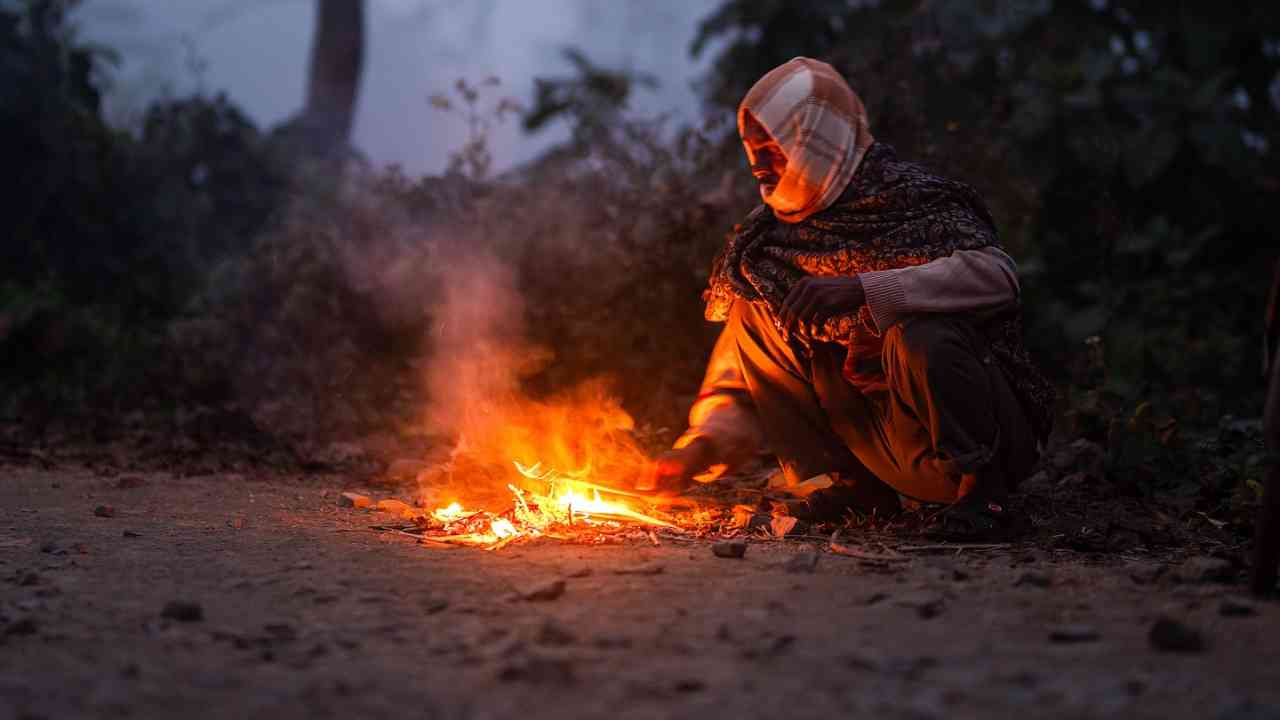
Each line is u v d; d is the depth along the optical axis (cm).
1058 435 673
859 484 486
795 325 442
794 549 429
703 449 481
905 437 449
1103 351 793
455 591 356
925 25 918
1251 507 484
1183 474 568
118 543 439
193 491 592
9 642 304
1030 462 458
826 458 479
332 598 348
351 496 546
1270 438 348
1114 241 917
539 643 301
